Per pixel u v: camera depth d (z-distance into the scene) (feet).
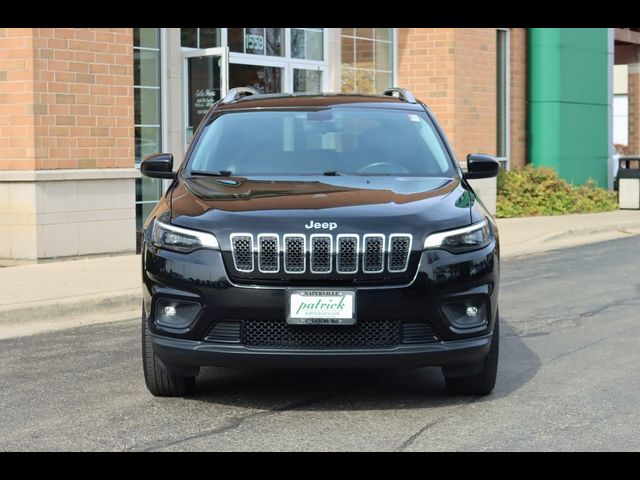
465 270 18.35
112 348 25.43
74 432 17.60
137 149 48.06
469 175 22.79
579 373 22.44
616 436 17.22
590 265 43.42
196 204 19.35
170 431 17.62
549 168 69.67
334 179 21.07
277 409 19.13
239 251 18.06
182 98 50.29
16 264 38.22
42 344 25.96
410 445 16.69
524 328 28.35
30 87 37.35
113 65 40.16
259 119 23.40
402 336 18.10
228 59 48.88
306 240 17.92
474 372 19.13
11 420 18.45
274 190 19.94
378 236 18.02
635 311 31.22
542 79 72.28
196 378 21.91
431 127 23.52
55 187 38.27
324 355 17.79
